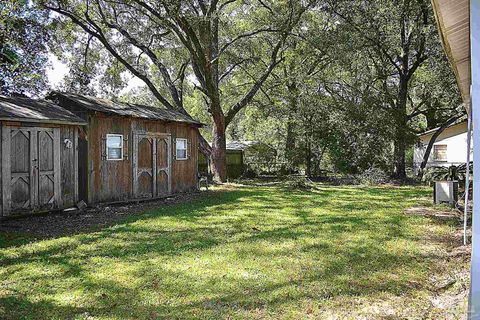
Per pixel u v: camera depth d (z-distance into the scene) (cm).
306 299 378
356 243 605
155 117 1117
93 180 961
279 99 2248
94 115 951
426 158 1983
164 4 1277
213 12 1468
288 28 1565
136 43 1700
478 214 178
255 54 1944
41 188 836
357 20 1678
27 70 1478
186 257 524
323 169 2119
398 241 620
